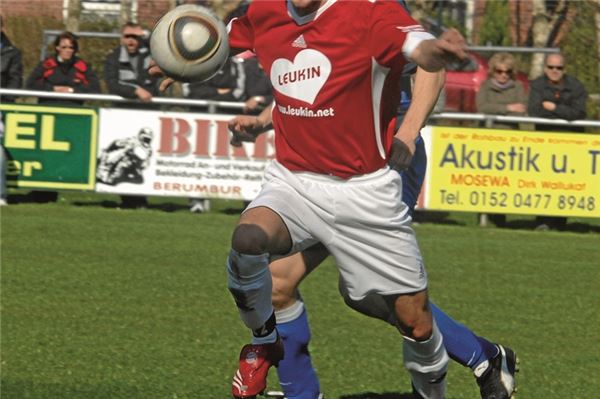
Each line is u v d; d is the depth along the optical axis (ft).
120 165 82.69
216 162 81.97
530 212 80.69
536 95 81.15
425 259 67.46
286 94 30.58
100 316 49.42
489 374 35.40
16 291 54.13
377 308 33.73
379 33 29.27
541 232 80.74
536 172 80.38
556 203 80.53
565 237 78.89
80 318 48.88
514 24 115.75
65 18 109.50
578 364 43.86
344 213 30.60
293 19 30.12
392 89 30.53
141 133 82.33
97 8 108.58
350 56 29.63
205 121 81.76
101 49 99.04
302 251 33.45
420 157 36.09
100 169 82.84
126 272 59.88
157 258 64.34
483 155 80.43
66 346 43.86
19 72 85.25
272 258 32.12
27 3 109.70
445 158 80.64
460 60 27.43
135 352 43.24
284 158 31.22
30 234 70.74
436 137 80.43
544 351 45.96
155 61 30.48
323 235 31.07
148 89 82.94
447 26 101.96
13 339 44.73
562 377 41.73
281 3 30.32
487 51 96.84
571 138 80.07
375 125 30.40
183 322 48.83
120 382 38.65
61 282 56.70
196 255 65.67
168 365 41.34
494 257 69.15
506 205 80.69
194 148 81.97
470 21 105.70
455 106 93.66
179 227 76.02
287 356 34.01
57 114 82.53
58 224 75.20
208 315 50.39
